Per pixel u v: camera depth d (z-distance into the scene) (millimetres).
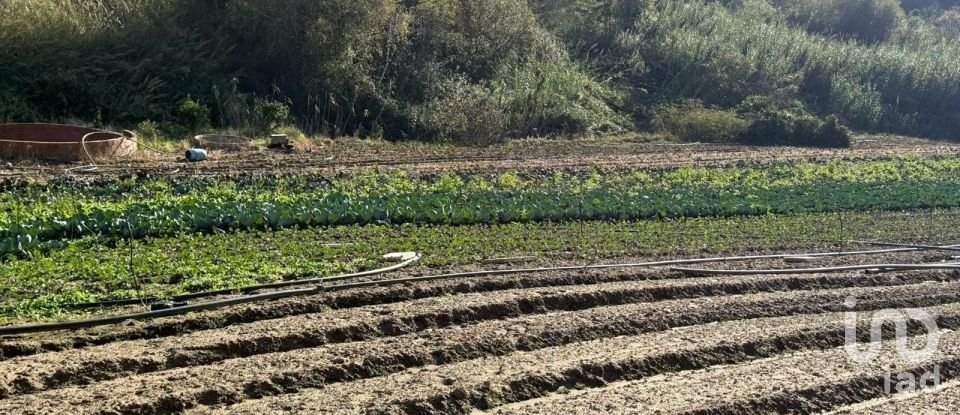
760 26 47219
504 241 15359
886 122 42969
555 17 41844
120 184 18969
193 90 29094
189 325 10523
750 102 39062
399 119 31031
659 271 13930
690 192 20875
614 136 34062
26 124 24297
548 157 27375
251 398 8602
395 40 33250
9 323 10383
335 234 15555
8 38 26812
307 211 16328
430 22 34625
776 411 8844
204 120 27156
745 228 17766
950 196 22250
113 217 15008
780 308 12242
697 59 41594
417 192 19391
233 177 20203
